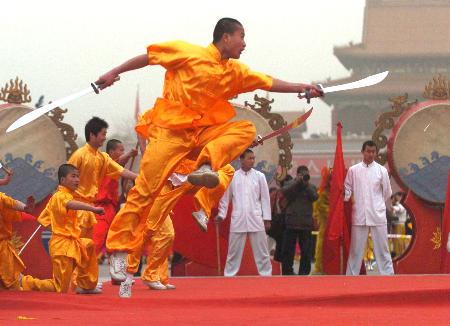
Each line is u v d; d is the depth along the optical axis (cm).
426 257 2069
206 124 1171
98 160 1560
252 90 1182
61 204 1458
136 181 1207
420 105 2070
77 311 1058
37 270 1892
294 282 1692
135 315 988
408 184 2061
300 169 2142
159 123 1176
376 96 11988
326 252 2067
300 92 1175
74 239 1466
